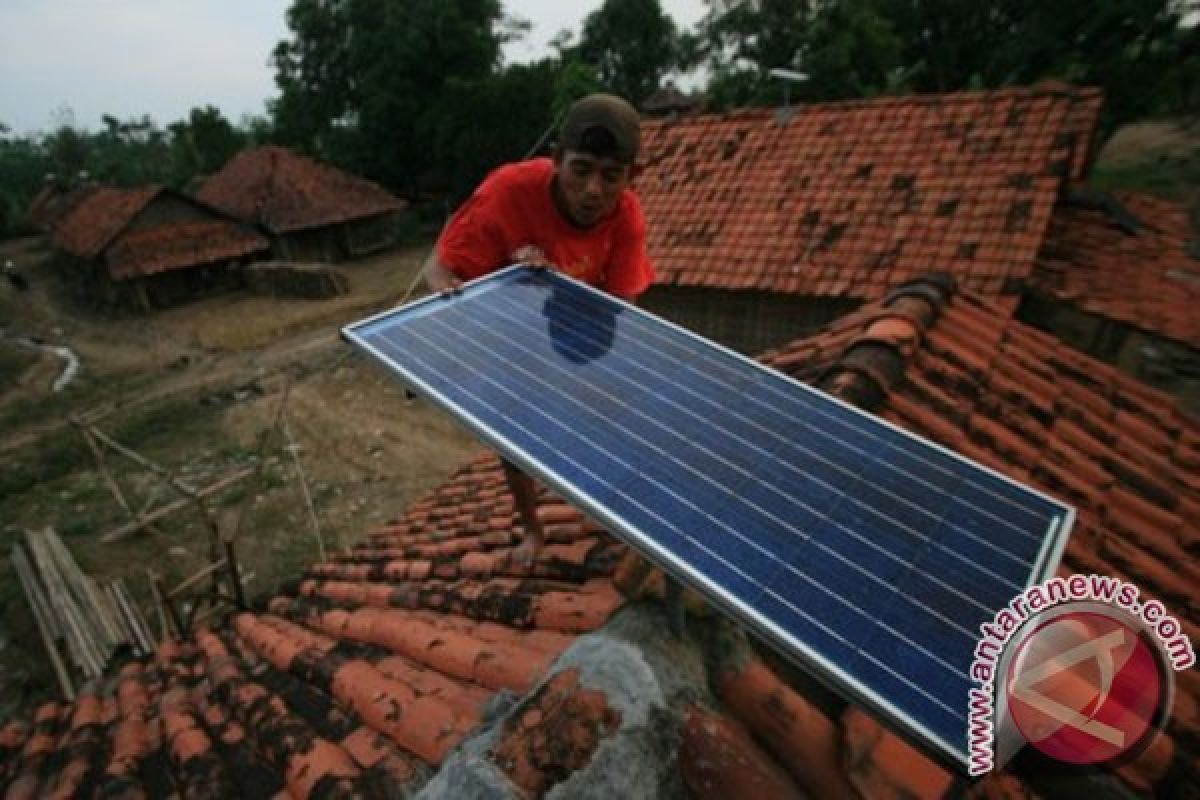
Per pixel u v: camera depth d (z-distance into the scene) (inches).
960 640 55.5
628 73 2194.9
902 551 62.8
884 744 78.1
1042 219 384.2
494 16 1925.4
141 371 904.9
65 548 521.7
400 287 1196.5
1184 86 1157.7
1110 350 388.8
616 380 86.1
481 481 271.7
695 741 72.1
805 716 78.0
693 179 513.7
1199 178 1151.0
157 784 131.9
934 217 410.3
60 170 2871.6
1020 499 67.6
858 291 395.5
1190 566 141.7
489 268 115.1
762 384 85.0
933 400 172.7
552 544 146.9
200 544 539.8
